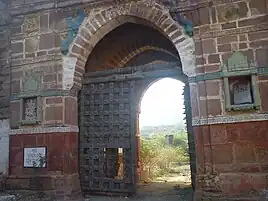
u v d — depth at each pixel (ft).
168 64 28.07
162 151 55.98
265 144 21.79
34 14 28.91
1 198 23.62
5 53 30.40
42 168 26.48
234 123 22.61
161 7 25.68
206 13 24.35
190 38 24.61
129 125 28.86
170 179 42.73
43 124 27.09
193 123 23.63
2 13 31.24
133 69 29.37
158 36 36.29
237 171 22.08
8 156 28.19
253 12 23.31
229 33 23.59
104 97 30.04
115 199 27.09
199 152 23.24
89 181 29.30
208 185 22.50
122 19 27.43
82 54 27.94
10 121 28.17
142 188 34.17
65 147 26.45
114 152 32.01
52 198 25.50
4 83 29.84
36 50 28.37
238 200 21.56
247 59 22.89
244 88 23.04
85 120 30.27
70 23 27.96
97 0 27.14
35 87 27.76
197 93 23.82
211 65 23.65
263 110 22.12
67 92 27.17
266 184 21.39
